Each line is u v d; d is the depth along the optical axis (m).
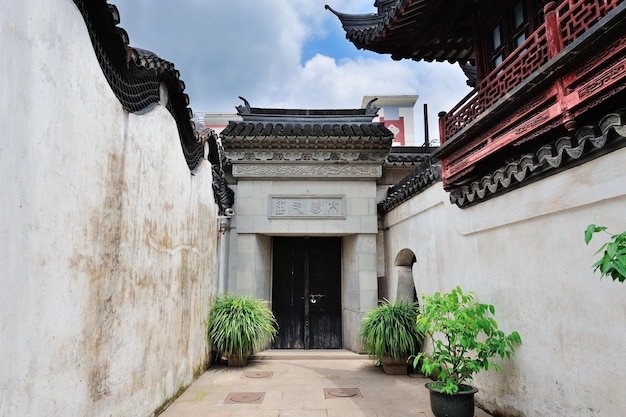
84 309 2.54
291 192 8.01
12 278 1.82
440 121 4.92
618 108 2.65
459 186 4.77
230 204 8.01
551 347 3.24
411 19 5.09
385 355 6.02
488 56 4.80
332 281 8.63
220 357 6.94
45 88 2.08
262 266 8.08
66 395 2.31
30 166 1.96
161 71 3.78
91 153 2.62
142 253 3.56
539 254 3.43
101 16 2.57
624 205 2.60
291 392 5.04
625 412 2.54
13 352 1.83
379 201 8.52
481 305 3.89
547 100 3.06
